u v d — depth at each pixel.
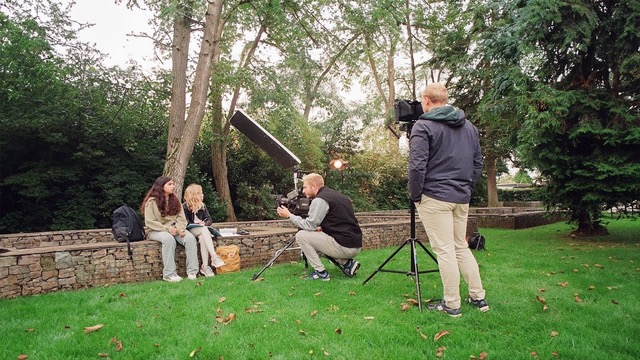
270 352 2.73
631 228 10.02
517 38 7.73
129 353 2.74
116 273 4.88
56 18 9.82
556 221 13.80
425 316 3.34
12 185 10.68
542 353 2.62
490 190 19.11
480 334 2.94
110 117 10.74
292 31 12.85
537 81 7.93
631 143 7.22
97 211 11.13
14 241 6.75
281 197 5.56
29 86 9.62
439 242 3.38
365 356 2.64
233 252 5.51
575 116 7.75
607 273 4.85
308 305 3.73
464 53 13.21
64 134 10.81
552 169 7.98
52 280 4.47
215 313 3.55
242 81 12.56
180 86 9.98
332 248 4.71
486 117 9.25
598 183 7.43
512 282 4.49
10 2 9.32
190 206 5.51
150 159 11.94
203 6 10.01
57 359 2.65
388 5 11.97
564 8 7.42
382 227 7.62
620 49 7.32
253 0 11.48
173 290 4.38
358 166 20.44
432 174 3.37
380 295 4.02
